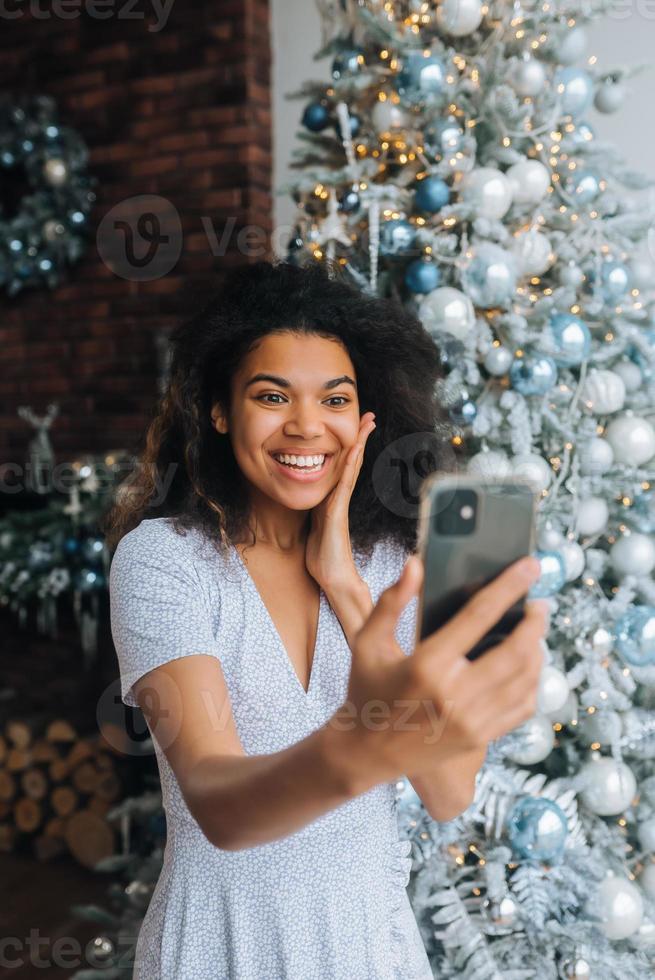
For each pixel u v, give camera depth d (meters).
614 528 1.53
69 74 2.79
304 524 0.92
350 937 0.82
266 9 2.59
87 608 2.69
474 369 1.37
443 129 1.42
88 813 2.58
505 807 1.35
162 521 0.86
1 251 2.81
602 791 1.41
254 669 0.82
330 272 1.03
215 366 0.92
